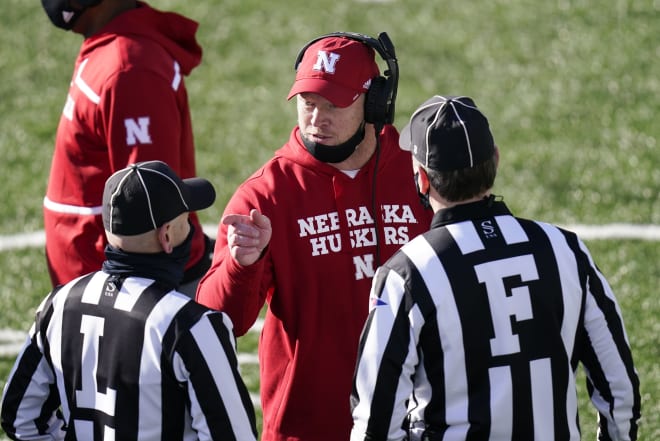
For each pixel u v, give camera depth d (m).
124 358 10.51
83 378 10.81
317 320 12.55
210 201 11.47
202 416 10.41
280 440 12.77
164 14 15.78
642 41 35.22
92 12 15.52
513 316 10.36
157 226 10.68
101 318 10.69
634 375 10.78
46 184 28.92
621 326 10.83
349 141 12.51
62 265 15.59
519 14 37.44
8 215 27.31
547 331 10.46
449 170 10.47
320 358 12.55
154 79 14.93
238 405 10.52
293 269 12.52
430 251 10.43
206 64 35.47
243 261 11.46
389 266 10.49
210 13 38.16
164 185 10.76
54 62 35.62
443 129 10.50
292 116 32.50
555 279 10.50
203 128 31.83
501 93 33.09
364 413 10.35
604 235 25.14
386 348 10.25
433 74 34.44
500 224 10.64
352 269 12.60
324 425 12.62
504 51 35.41
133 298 10.61
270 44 36.53
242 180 29.02
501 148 29.98
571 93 32.72
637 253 24.17
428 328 10.28
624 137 30.17
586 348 10.83
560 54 34.94
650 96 32.25
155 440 10.62
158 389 10.46
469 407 10.35
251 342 21.08
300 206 12.59
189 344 10.34
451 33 36.66
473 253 10.41
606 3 37.53
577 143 30.08
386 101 12.47
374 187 12.74
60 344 10.94
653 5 37.19
